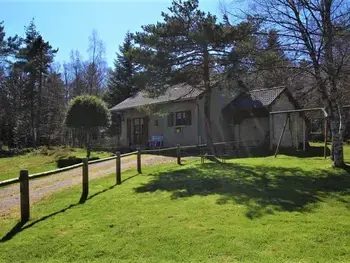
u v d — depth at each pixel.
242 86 14.91
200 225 5.64
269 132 19.83
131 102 25.98
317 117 20.53
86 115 22.08
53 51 36.00
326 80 11.05
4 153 26.92
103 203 7.39
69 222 6.12
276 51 11.57
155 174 11.18
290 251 4.54
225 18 14.07
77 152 22.38
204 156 14.74
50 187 9.85
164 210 6.63
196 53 15.16
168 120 22.58
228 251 4.59
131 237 5.24
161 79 14.91
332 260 4.26
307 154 16.59
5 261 4.62
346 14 10.53
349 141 22.58
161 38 14.80
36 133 35.03
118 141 28.94
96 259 4.55
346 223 5.61
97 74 45.41
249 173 10.38
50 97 39.69
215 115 21.59
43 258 4.68
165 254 4.59
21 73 38.22
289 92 20.92
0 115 36.31
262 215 6.09
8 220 6.45
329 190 7.93
